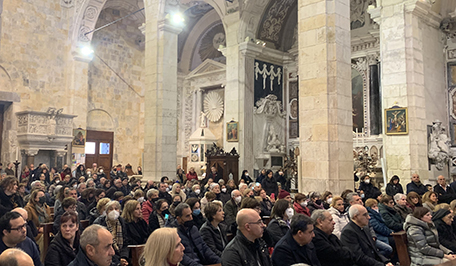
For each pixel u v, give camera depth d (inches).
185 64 1042.1
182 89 1033.5
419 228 227.6
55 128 743.1
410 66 507.8
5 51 786.2
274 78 823.7
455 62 576.1
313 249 175.2
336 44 364.8
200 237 204.5
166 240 122.3
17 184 281.3
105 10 961.5
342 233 205.5
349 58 378.3
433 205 293.7
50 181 603.2
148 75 613.0
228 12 774.5
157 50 603.5
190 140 887.1
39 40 834.8
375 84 718.5
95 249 130.7
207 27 997.2
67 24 879.7
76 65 858.8
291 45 837.8
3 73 785.6
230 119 760.3
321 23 369.1
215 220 218.4
